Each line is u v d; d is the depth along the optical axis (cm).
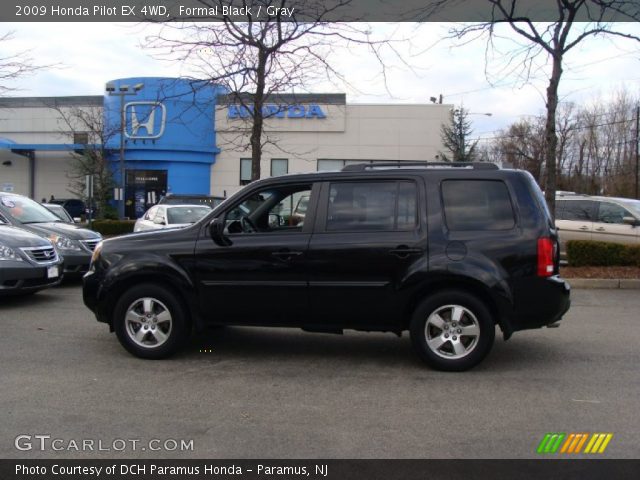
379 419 435
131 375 541
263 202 603
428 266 536
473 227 543
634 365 578
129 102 3077
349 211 565
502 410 453
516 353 624
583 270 1179
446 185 555
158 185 3170
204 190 3228
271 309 571
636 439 399
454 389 503
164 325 591
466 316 543
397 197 559
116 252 599
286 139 3133
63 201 3256
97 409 453
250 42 1161
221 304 577
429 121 3092
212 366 573
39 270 864
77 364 576
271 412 448
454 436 404
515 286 530
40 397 479
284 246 562
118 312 595
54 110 3494
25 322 770
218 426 421
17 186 3566
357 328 565
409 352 629
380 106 3098
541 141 4741
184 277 577
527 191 546
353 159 3122
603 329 745
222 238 576
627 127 5125
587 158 5566
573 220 1404
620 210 1352
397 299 547
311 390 501
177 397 482
